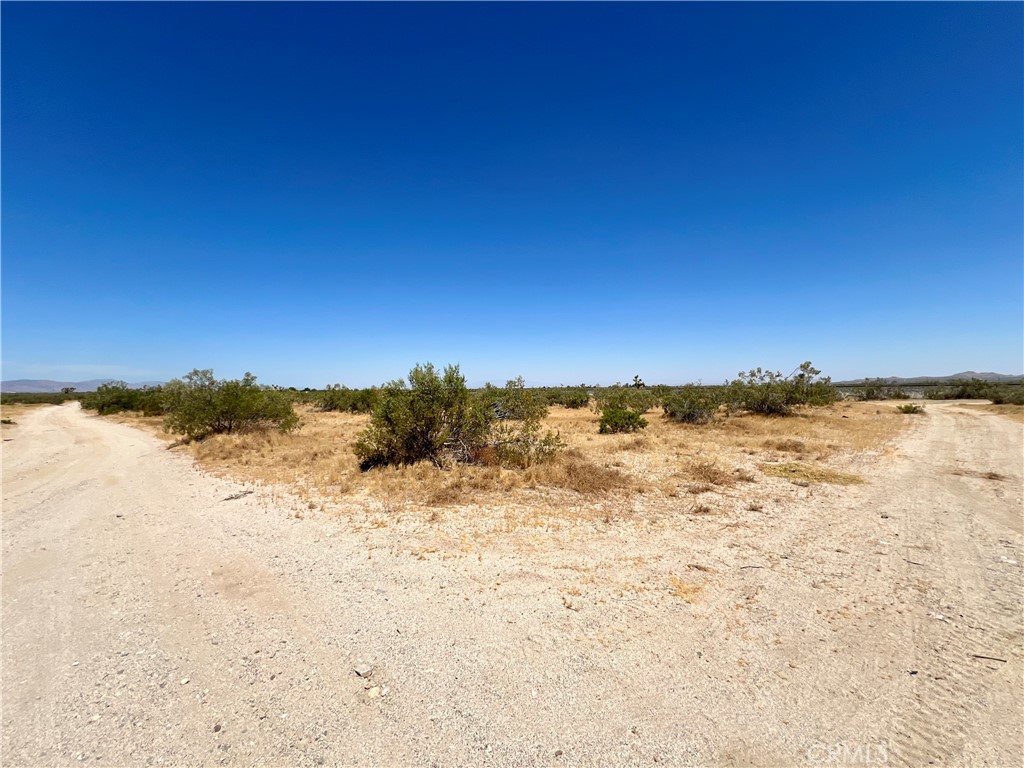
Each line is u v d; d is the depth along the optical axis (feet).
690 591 15.44
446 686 10.58
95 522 24.86
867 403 135.85
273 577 16.89
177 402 60.85
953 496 28.43
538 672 11.08
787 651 11.96
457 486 29.91
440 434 36.42
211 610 14.43
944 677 10.87
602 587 15.76
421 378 36.58
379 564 17.88
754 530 21.89
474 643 12.35
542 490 29.25
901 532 21.66
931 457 42.27
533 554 18.76
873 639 12.53
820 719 9.49
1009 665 11.32
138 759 8.48
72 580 16.96
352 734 9.11
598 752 8.62
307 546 20.04
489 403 39.96
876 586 15.88
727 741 8.89
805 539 20.67
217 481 34.91
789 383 83.15
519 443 37.88
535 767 8.28
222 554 19.36
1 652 12.17
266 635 12.89
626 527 22.22
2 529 23.85
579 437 56.08
